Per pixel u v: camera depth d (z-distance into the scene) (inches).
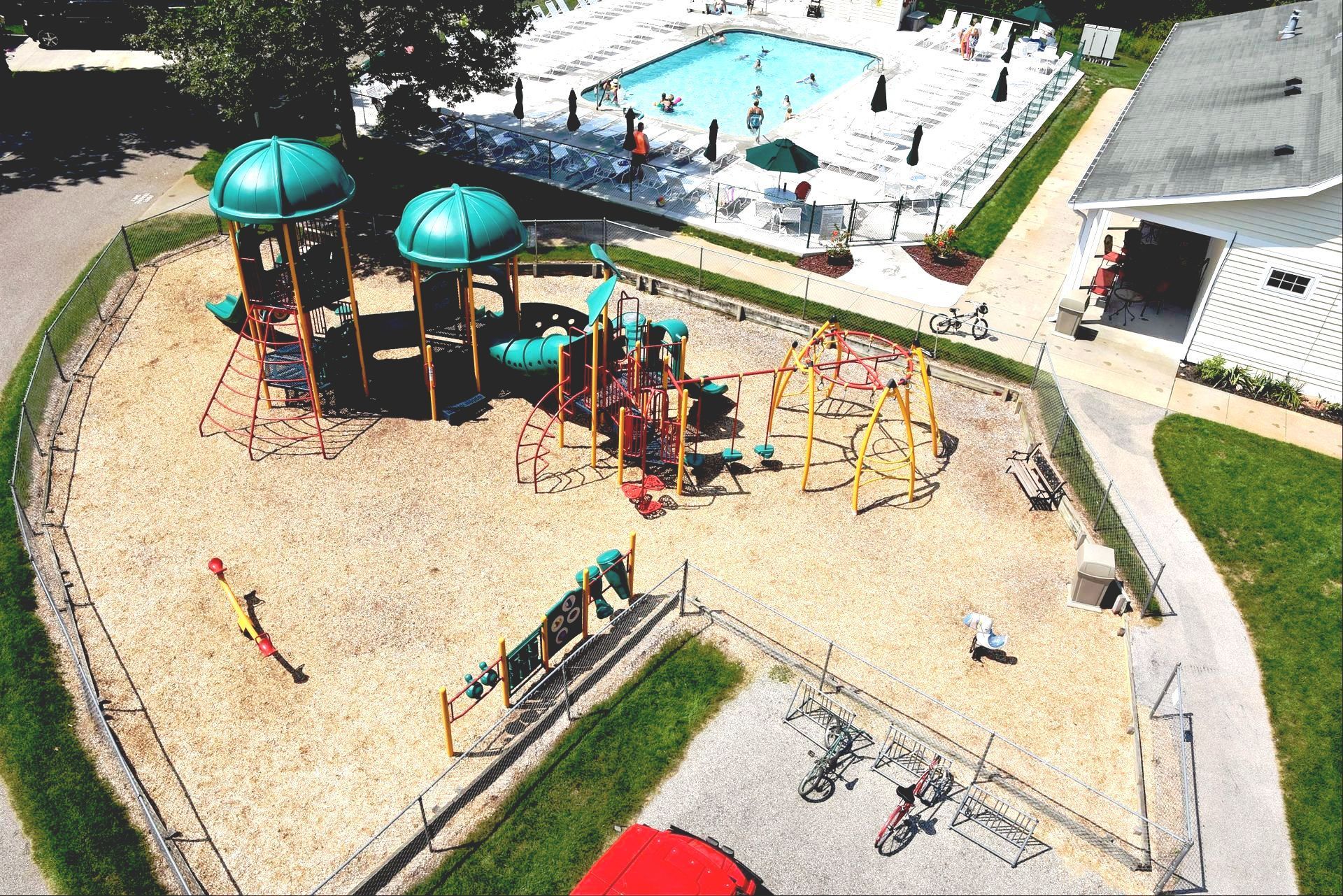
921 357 847.1
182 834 565.6
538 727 639.8
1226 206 948.6
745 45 2055.9
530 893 546.6
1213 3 2076.8
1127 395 979.3
